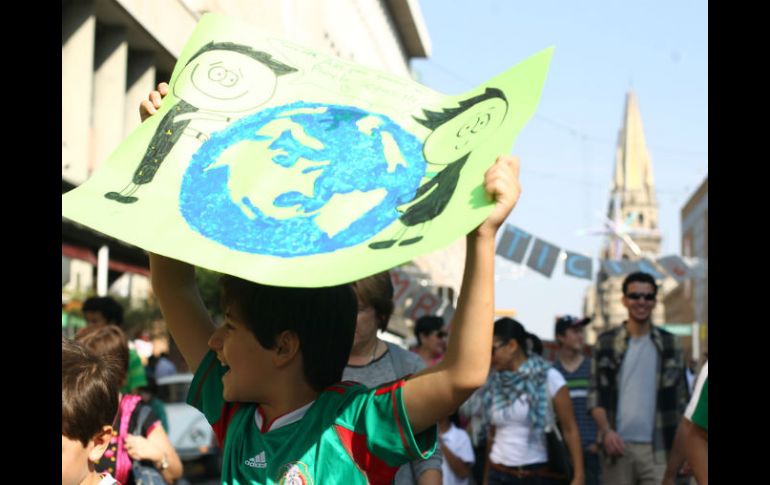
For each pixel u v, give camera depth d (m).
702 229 61.03
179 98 2.55
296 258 2.11
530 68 2.32
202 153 2.43
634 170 164.12
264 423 2.49
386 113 2.47
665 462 7.51
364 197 2.24
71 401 2.41
